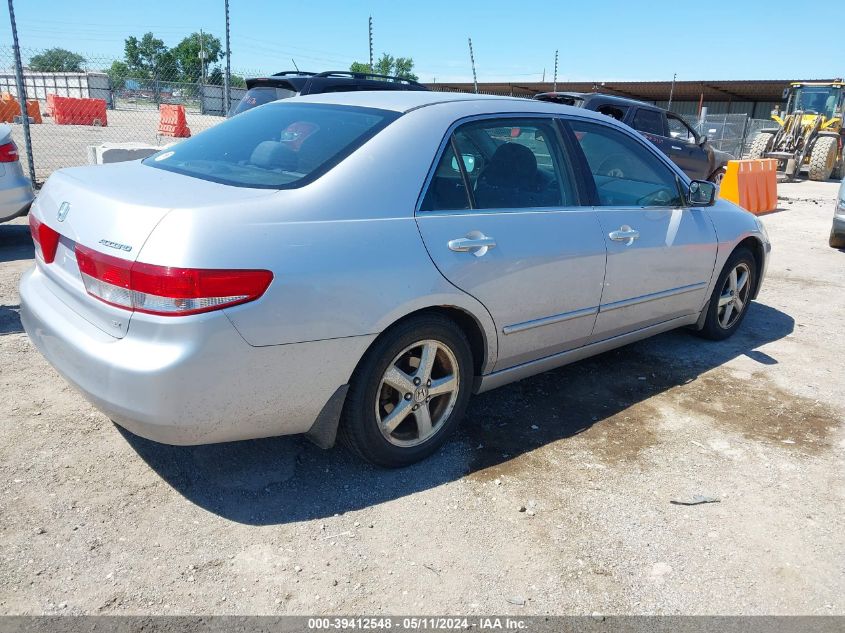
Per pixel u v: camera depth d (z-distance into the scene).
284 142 3.06
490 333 3.21
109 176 2.97
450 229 2.97
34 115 22.97
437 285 2.89
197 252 2.32
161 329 2.33
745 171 12.00
